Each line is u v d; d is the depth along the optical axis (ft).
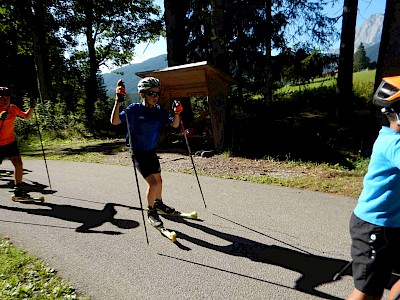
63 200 17.39
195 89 29.19
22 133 52.26
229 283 8.91
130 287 8.90
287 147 28.76
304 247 10.81
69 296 8.49
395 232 5.39
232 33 36.22
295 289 8.48
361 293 5.65
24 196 17.35
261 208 14.64
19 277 9.56
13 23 63.10
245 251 10.74
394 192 5.28
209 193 17.26
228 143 30.83
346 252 10.36
